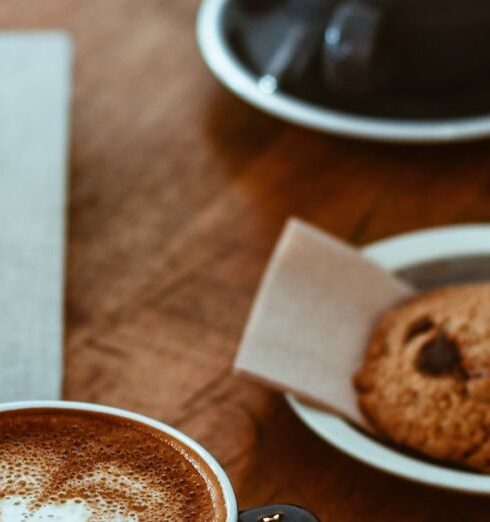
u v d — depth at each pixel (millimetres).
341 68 642
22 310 544
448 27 631
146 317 545
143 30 730
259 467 489
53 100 667
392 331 518
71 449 420
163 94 680
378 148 639
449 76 649
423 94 654
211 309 549
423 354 502
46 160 628
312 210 603
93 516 405
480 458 482
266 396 513
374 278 532
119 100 676
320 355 509
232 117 662
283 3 709
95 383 517
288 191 614
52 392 508
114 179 623
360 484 484
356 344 518
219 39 669
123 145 646
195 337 537
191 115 665
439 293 527
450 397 491
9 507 406
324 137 645
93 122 661
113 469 416
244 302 553
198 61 706
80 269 570
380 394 500
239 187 617
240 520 405
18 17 739
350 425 497
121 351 530
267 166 629
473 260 547
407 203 607
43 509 406
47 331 535
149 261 574
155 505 408
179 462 417
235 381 519
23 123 651
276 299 518
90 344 533
